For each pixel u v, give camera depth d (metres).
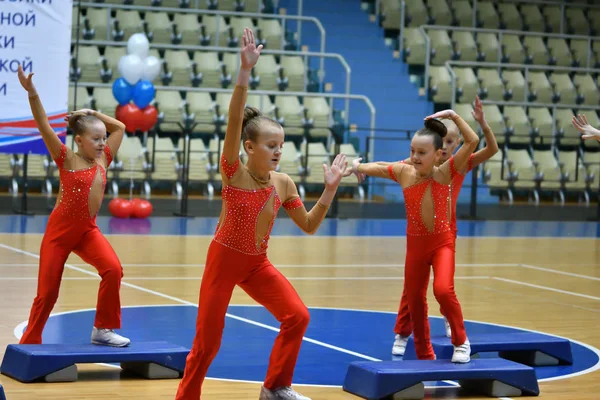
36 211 19.56
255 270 6.12
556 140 25.17
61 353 7.11
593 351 9.02
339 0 28.28
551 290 12.81
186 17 25.27
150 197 22.39
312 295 11.77
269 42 25.52
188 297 11.26
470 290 12.59
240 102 5.75
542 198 26.28
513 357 8.54
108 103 22.23
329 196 6.22
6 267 12.80
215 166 22.08
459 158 7.39
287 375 6.23
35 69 16.50
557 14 29.81
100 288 7.52
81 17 23.98
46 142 7.40
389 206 23.47
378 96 26.20
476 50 27.17
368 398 6.92
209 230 18.33
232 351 8.46
